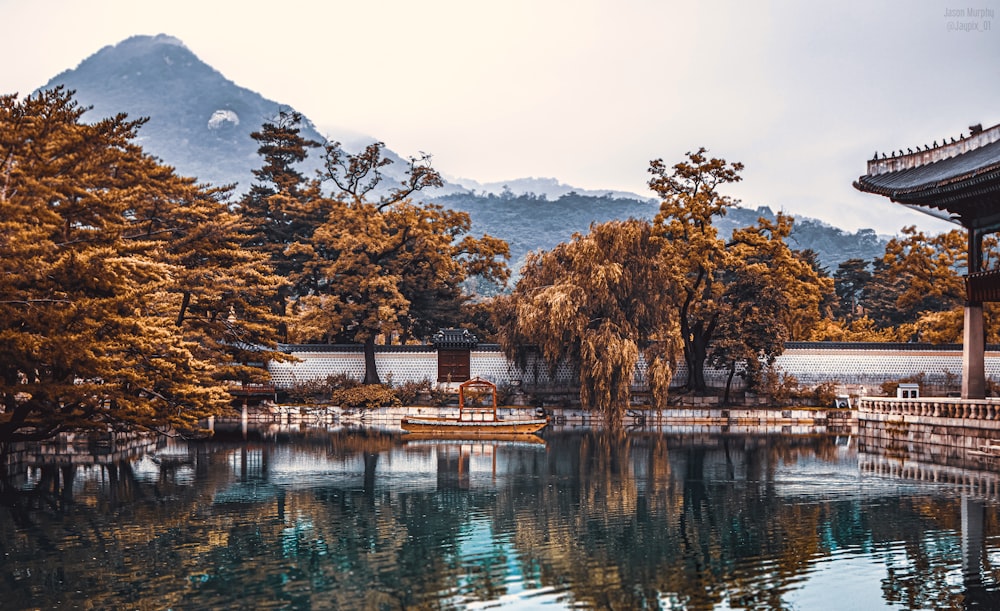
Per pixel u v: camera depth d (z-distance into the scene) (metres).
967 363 55.41
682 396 78.44
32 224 34.91
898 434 60.47
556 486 41.22
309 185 98.19
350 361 81.25
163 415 42.69
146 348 39.50
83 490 39.09
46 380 37.84
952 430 54.91
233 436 63.81
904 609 23.47
